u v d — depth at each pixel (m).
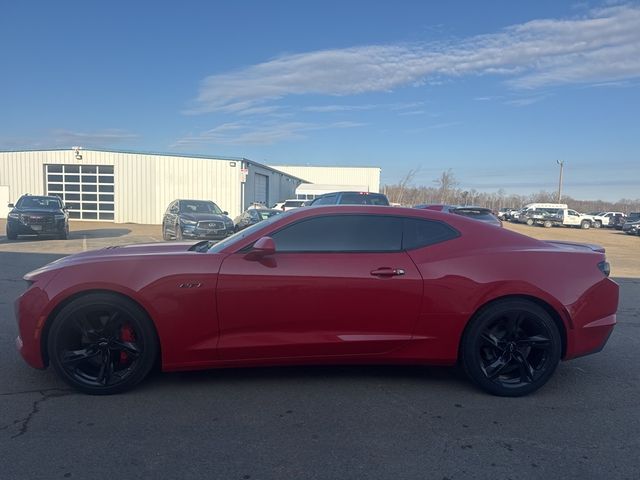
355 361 4.04
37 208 17.38
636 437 3.39
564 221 46.25
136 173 28.00
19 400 3.77
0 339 5.21
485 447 3.21
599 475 2.91
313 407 3.76
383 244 4.07
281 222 4.09
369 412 3.70
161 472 2.85
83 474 2.80
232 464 2.95
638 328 6.43
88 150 27.94
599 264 4.25
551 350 4.04
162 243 4.93
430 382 4.33
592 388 4.29
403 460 3.04
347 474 2.88
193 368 3.92
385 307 3.94
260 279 3.83
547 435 3.40
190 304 3.79
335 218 4.11
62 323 3.74
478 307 3.99
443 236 4.17
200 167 28.02
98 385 3.84
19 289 7.90
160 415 3.57
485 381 4.03
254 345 3.87
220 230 15.86
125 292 3.74
